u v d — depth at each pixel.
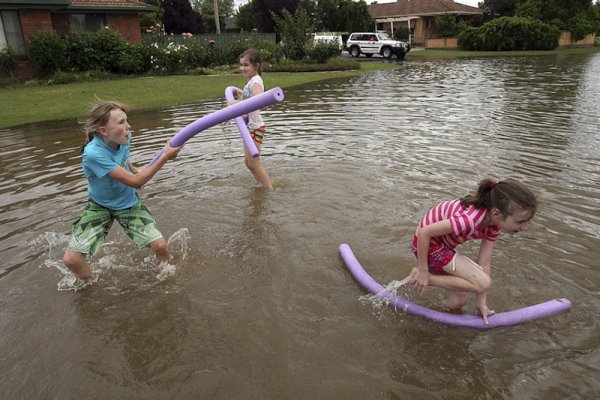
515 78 15.27
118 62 18.39
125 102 11.30
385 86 13.69
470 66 20.80
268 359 2.44
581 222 3.88
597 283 3.04
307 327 2.69
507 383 2.26
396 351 2.49
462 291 2.80
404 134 7.06
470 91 12.08
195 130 3.40
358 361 2.42
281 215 4.18
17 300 2.98
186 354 2.49
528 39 32.75
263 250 3.58
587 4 38.44
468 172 5.16
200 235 3.83
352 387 2.24
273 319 2.76
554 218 3.95
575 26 37.09
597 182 4.78
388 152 6.04
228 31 52.72
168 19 40.94
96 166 3.03
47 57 16.92
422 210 4.20
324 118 8.55
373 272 3.28
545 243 3.54
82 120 3.06
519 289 3.00
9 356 2.48
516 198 2.38
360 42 28.86
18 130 8.41
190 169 5.58
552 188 4.63
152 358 2.46
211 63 20.59
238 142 6.86
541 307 2.75
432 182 4.87
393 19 42.62
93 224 3.20
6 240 3.76
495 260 3.33
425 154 5.91
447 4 43.25
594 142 6.40
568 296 2.92
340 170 5.34
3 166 5.89
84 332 2.68
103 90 13.74
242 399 2.18
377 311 2.84
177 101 11.49
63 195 4.75
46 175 5.44
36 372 2.37
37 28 17.14
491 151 6.00
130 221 3.30
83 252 3.11
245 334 2.64
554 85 13.12
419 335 2.62
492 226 2.67
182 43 23.72
